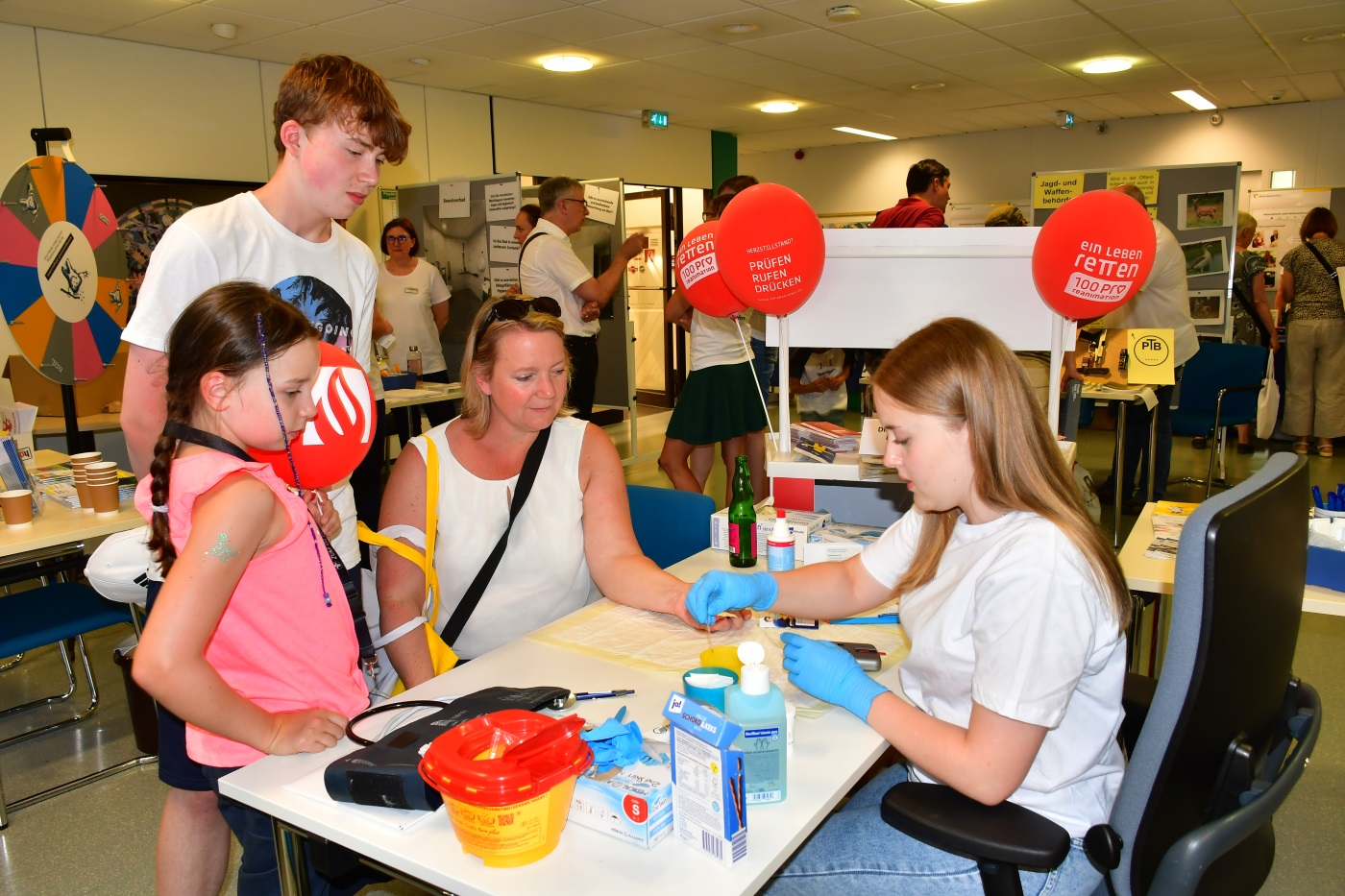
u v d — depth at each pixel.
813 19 5.43
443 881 0.94
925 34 5.85
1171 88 7.92
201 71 5.66
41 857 2.28
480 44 5.77
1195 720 1.01
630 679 1.38
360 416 1.47
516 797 0.91
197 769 1.46
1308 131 8.75
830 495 2.29
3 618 2.55
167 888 1.50
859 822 1.26
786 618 1.62
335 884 1.35
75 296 3.67
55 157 3.59
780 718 1.03
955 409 1.11
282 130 1.62
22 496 2.44
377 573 1.73
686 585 1.63
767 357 4.55
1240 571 1.01
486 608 1.76
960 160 10.66
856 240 2.08
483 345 1.68
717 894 0.89
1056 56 6.58
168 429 1.20
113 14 4.73
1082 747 1.14
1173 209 6.01
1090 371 4.67
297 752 1.18
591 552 1.79
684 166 9.58
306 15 4.94
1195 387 5.41
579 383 5.07
